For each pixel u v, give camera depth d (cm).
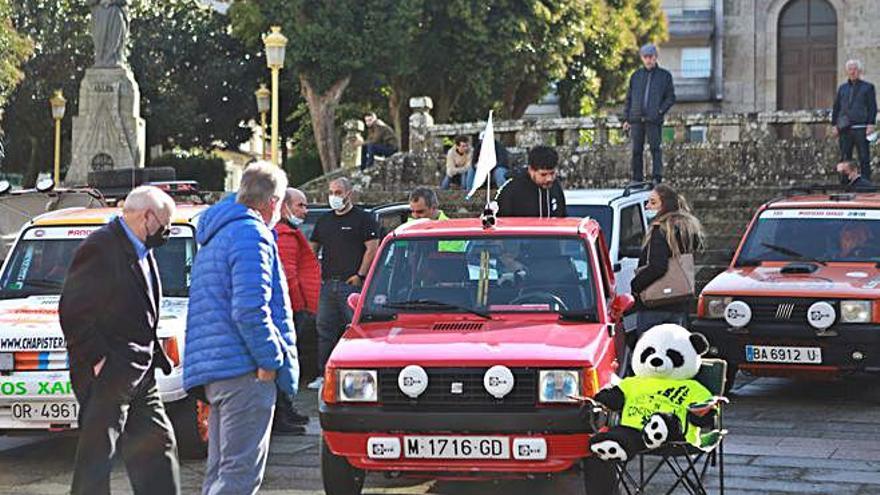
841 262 2384
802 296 2194
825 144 4491
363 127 7019
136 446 1433
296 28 6969
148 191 1423
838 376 2211
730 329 2231
